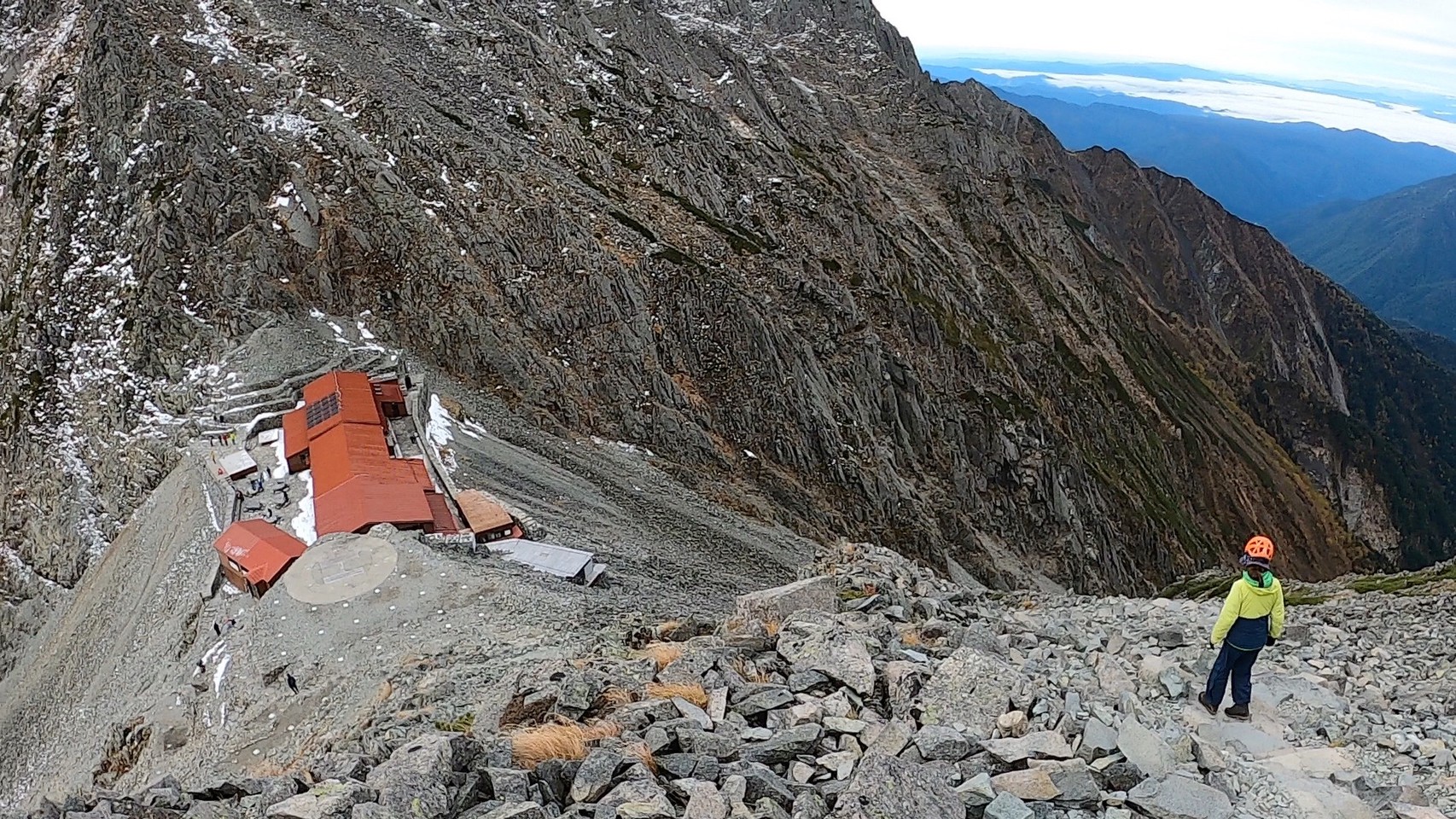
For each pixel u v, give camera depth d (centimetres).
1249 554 1416
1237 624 1409
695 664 1513
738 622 2109
